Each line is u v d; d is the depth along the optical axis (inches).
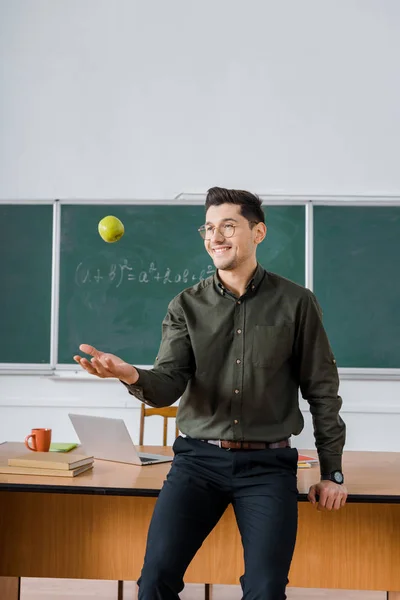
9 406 148.6
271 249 149.0
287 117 150.5
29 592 107.2
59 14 153.3
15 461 74.7
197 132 151.2
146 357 149.7
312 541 73.9
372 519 73.5
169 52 152.2
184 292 68.6
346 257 148.6
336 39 150.6
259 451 62.4
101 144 152.0
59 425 148.5
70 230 150.6
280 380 65.3
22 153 152.1
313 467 81.5
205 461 62.9
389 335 147.6
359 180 149.3
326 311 148.1
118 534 75.6
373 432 145.8
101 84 152.5
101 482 70.1
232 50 151.6
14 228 150.9
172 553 56.7
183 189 151.0
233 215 64.3
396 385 146.3
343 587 73.7
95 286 150.0
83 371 149.4
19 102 152.7
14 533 76.7
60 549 76.1
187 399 66.9
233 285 66.7
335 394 66.7
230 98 151.1
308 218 148.6
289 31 151.2
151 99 152.1
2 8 153.3
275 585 53.5
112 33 152.9
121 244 150.4
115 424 79.5
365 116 149.8
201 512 60.2
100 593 107.1
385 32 150.2
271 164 150.1
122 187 151.6
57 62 153.1
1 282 150.9
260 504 59.2
